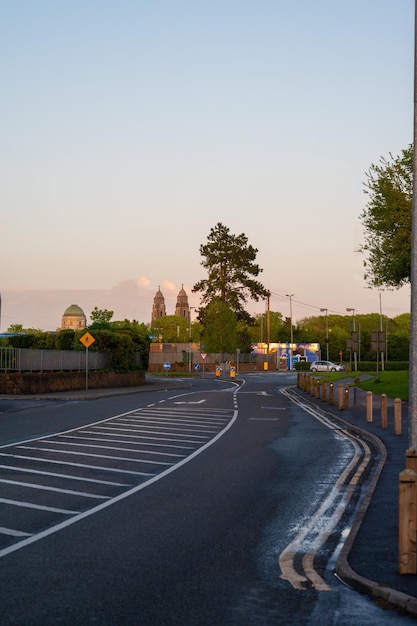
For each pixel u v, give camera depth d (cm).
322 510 1045
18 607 607
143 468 1417
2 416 2611
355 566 732
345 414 2778
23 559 756
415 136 1070
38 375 3966
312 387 4109
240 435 2081
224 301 10369
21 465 1421
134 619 585
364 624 587
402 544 705
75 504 1055
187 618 591
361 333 12194
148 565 743
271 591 669
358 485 1260
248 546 834
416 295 1023
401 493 708
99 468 1402
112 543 831
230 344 9850
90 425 2275
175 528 916
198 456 1611
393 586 664
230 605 627
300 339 14550
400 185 3466
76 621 577
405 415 2681
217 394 4325
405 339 12088
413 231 1038
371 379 5362
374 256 3622
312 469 1445
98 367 4909
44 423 2336
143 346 5803
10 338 5181
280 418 2689
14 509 1011
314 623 588
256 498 1130
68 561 751
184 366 9706
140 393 4428
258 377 7794
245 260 10994
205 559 772
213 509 1041
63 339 5109
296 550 822
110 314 8994
